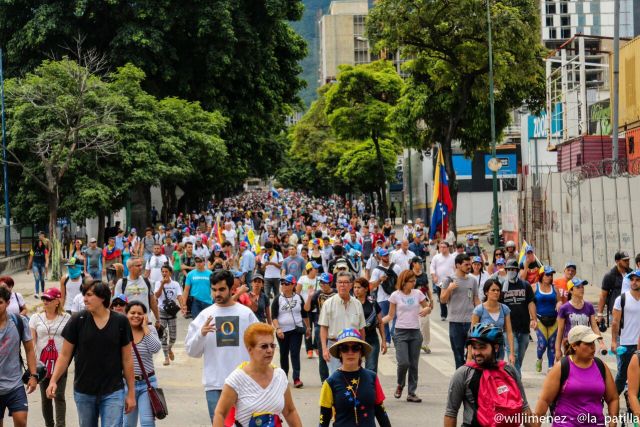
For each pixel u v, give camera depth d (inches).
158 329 752.3
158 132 2283.5
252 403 374.9
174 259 1385.3
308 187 7027.6
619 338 661.3
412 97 2501.2
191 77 2792.8
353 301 639.1
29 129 1998.0
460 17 2089.1
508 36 2124.8
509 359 647.1
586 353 414.3
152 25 2674.7
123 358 474.9
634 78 1756.9
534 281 983.0
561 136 2463.1
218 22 2714.1
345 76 3656.5
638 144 1750.7
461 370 397.1
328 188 6879.9
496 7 2123.5
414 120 2511.1
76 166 2101.4
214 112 2556.6
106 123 2011.6
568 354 421.7
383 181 3786.9
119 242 1676.9
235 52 2842.0
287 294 768.9
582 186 1638.8
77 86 2027.6
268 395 377.1
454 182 2331.4
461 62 2171.5
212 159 2472.9
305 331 775.1
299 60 3228.3
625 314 645.3
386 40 2198.6
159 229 1804.9
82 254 1300.4
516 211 2297.0
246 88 2938.0
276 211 4261.8
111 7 2652.6
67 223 2394.2
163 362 914.1
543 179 1957.4
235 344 478.9
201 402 708.0
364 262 1641.2
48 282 1761.8
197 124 2436.0
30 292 1588.3
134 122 2252.7
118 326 473.1
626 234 1403.8
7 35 2741.1
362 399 405.4
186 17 2716.5
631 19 5689.0
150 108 2320.4
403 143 2600.9
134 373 514.3
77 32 2645.2
